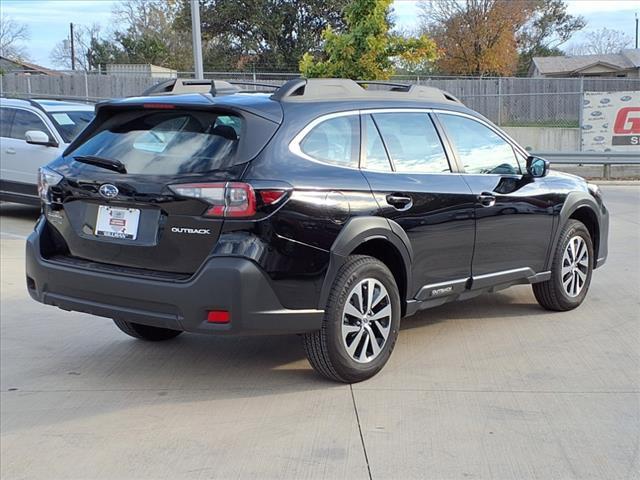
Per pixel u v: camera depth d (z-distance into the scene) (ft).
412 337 19.58
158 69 108.68
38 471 12.78
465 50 161.27
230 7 130.41
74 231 16.08
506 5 160.25
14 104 39.75
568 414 14.58
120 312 15.15
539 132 89.51
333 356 15.48
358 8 44.52
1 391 16.34
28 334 20.40
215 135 14.96
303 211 14.62
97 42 170.50
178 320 14.38
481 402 15.21
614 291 24.49
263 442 13.56
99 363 18.04
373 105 17.11
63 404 15.58
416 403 15.17
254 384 16.42
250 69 132.87
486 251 18.88
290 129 15.17
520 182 20.02
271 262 14.17
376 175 16.35
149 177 14.85
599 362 17.60
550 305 21.75
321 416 14.60
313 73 45.44
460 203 17.89
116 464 12.94
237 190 14.03
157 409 15.20
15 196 39.01
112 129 16.52
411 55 45.01
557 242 21.11
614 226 37.88
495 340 19.30
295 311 14.62
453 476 12.20
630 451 13.03
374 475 12.27
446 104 19.12
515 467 12.48
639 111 67.46
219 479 12.28
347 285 15.39
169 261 14.64
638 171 63.93
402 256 16.62
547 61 183.11
